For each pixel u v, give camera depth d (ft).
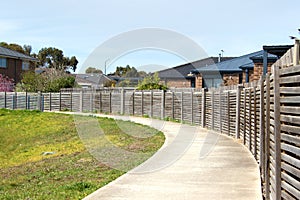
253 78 78.18
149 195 21.53
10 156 47.60
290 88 14.11
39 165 37.11
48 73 131.64
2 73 147.64
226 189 22.47
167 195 21.47
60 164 36.01
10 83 140.36
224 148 37.96
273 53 63.31
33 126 73.72
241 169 28.04
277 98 15.74
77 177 29.04
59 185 26.73
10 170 36.35
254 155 32.22
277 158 15.81
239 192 21.72
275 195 16.17
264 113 23.12
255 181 24.30
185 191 22.22
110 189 22.98
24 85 125.39
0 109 101.30
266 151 20.02
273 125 17.04
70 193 23.68
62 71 138.00
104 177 28.37
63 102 104.12
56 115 89.45
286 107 14.67
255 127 31.35
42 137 61.21
